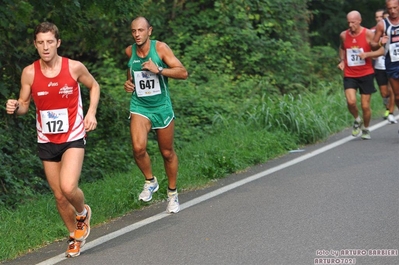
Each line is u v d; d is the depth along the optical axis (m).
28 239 14.12
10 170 19.31
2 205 17.27
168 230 14.38
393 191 16.56
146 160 15.90
